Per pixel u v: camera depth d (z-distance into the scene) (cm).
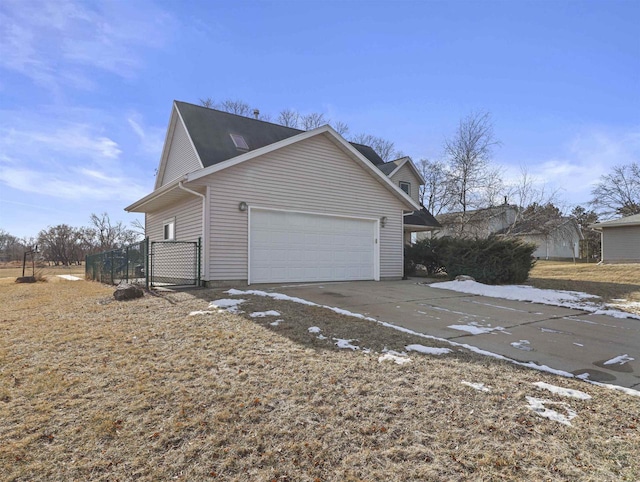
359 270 1271
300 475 242
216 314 641
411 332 572
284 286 1021
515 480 237
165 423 299
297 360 434
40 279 1769
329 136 1192
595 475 243
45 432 288
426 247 1571
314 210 1162
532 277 1487
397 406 329
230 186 1009
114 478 237
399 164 1827
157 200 1181
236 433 287
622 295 1027
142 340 514
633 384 401
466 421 307
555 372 429
